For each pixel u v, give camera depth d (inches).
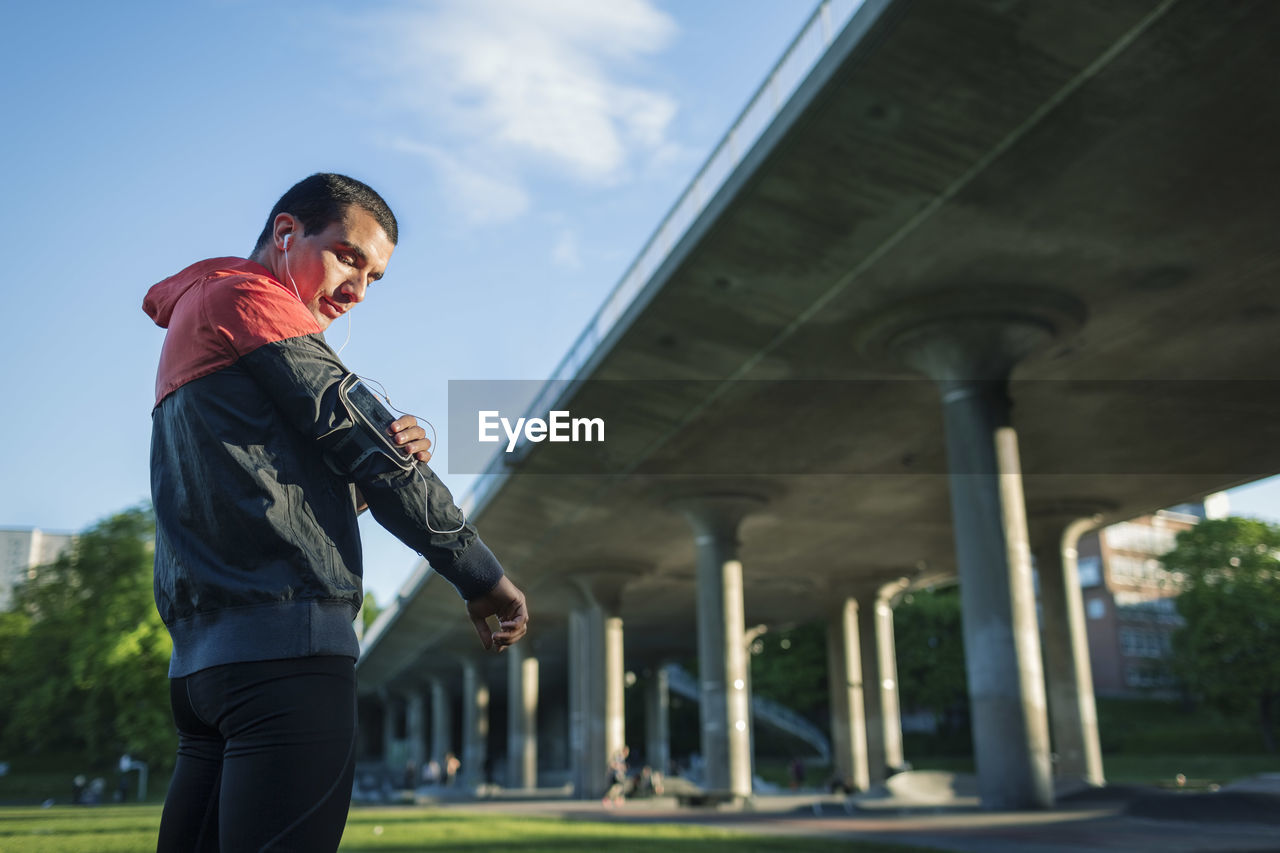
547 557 1801.2
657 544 1708.9
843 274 814.5
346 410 60.2
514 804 1472.7
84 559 2140.7
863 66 605.0
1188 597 2711.6
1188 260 800.3
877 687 2030.0
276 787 56.4
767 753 3248.0
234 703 57.5
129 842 538.6
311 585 59.8
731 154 737.6
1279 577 2613.2
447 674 3415.4
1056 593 1555.1
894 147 666.8
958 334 863.7
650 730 2903.5
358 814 1055.6
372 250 72.0
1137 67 581.3
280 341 60.8
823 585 2142.0
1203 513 4239.7
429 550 62.2
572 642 2049.7
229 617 58.7
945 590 3041.3
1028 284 831.1
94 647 1871.3
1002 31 565.3
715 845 524.7
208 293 63.2
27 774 2637.8
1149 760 2573.8
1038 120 625.9
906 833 628.4
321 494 62.1
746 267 817.5
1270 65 578.9
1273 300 874.8
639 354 984.3
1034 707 850.8
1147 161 669.3
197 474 60.4
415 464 61.2
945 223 739.4
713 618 1370.6
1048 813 781.9
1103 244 773.3
